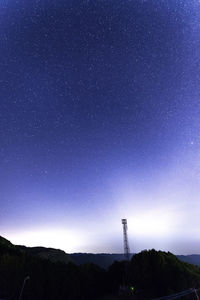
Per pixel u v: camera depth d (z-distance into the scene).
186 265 101.06
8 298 62.59
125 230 95.81
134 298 77.19
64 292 72.88
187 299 73.31
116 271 97.19
